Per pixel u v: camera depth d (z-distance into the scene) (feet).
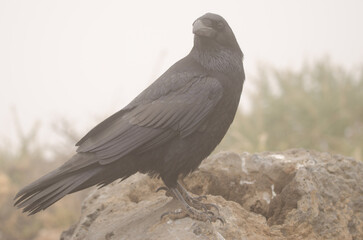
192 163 31.71
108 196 36.88
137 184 37.73
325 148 76.38
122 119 31.09
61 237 37.63
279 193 36.22
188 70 32.37
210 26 32.71
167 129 30.83
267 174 36.70
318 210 32.40
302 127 77.51
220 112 31.81
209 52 32.78
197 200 32.53
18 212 76.18
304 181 32.86
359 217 33.17
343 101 78.23
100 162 29.71
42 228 75.66
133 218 32.24
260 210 35.50
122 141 30.37
